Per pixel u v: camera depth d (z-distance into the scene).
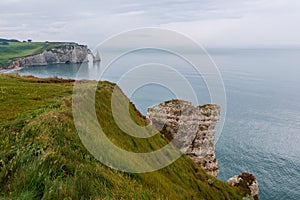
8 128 15.04
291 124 110.94
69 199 8.61
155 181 19.44
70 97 25.02
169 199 18.45
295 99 158.50
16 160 10.10
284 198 64.12
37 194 8.56
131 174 17.05
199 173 35.72
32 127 14.36
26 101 23.72
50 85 35.81
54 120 16.41
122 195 12.23
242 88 177.62
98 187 10.97
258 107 135.62
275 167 76.31
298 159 80.19
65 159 11.43
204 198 29.17
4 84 33.56
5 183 9.00
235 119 114.50
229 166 76.81
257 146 88.19
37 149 11.40
